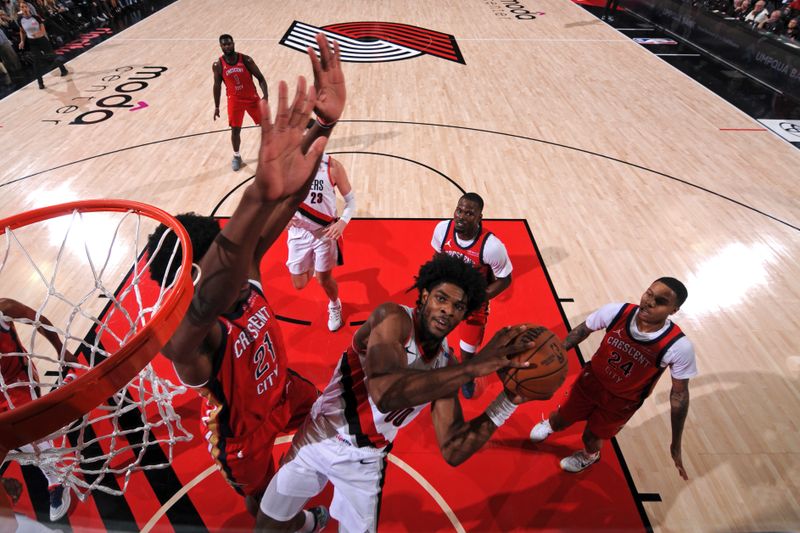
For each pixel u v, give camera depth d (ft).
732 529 9.15
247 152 22.12
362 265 15.66
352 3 45.93
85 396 3.76
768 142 24.27
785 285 15.67
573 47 36.50
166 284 5.43
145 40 36.19
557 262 16.16
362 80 29.94
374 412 6.53
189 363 5.49
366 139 23.29
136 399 10.98
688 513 9.73
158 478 9.89
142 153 21.86
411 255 16.12
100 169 20.58
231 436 6.81
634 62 34.01
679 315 14.47
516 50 35.55
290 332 13.34
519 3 47.37
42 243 16.03
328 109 4.63
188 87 28.55
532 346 5.48
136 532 9.02
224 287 3.80
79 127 24.04
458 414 5.92
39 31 27.53
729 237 17.66
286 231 16.89
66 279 14.69
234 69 19.07
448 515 9.55
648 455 10.82
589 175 21.09
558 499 9.90
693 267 16.20
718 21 35.06
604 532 9.39
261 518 7.49
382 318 5.74
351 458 6.88
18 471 9.82
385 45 35.55
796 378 12.67
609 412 9.37
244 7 44.70
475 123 25.13
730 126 25.73
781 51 29.89
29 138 22.98
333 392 6.82
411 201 18.85
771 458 10.82
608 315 9.06
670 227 18.06
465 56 34.19
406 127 24.48
